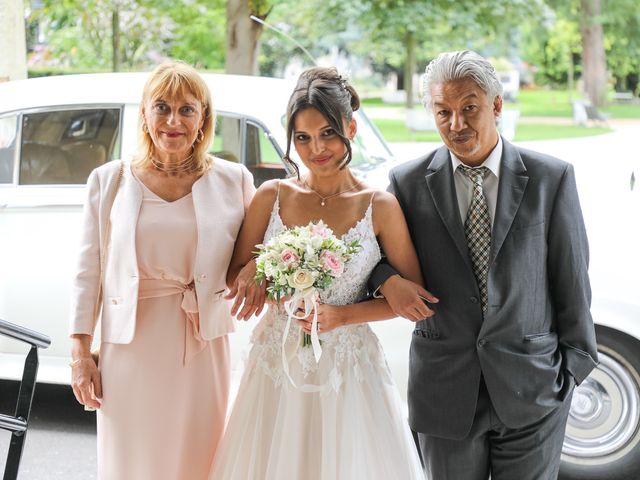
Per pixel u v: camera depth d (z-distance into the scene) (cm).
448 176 295
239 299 300
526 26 2011
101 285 321
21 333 302
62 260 479
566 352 294
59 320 482
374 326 443
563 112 2189
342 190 308
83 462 473
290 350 305
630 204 459
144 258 311
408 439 316
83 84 493
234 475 308
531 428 294
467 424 295
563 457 436
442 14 1573
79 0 1209
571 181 291
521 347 289
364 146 497
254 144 468
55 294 481
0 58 742
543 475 298
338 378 304
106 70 1295
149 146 317
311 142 292
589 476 432
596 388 431
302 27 1734
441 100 281
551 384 289
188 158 320
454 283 294
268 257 286
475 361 294
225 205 320
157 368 313
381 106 2241
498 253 286
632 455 427
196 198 315
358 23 1620
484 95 280
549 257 292
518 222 287
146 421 314
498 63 2320
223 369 327
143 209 314
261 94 478
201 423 320
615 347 427
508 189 288
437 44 1733
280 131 465
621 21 2192
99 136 482
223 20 1277
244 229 318
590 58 2214
